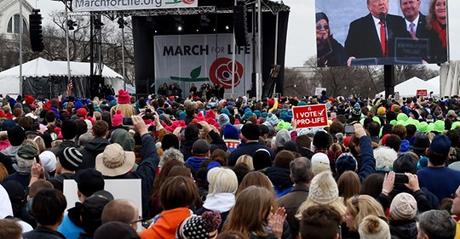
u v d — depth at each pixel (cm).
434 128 1236
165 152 752
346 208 496
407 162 668
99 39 3253
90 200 479
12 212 566
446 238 412
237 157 798
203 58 3497
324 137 830
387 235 425
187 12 3055
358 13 3338
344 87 8681
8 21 6769
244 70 3438
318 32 3400
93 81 3134
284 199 548
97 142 724
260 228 449
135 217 443
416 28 3288
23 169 671
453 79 3366
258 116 1571
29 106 1811
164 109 1577
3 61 6266
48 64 3466
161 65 3544
